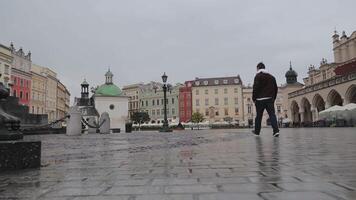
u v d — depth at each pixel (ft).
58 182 11.19
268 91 38.37
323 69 225.15
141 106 384.88
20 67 243.60
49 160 18.20
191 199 8.16
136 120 283.79
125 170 13.65
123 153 21.88
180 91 354.54
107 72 237.25
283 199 7.89
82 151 24.12
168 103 361.92
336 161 14.79
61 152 23.41
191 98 350.43
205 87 347.36
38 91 270.87
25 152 14.94
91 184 10.64
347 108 111.34
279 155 17.87
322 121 134.62
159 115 370.32
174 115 356.79
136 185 10.22
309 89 165.48
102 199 8.44
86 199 8.50
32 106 260.62
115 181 11.06
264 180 10.46
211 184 10.02
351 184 9.58
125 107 226.17
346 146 23.08
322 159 15.60
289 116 197.98
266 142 30.09
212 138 42.78
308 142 28.55
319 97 159.84
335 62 223.30
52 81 303.07
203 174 11.97
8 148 14.60
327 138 34.86
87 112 192.34
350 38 207.10
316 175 11.19
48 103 292.81
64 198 8.70
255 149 22.26
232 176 11.37
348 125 111.86
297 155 17.60
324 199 7.80
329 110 119.96
